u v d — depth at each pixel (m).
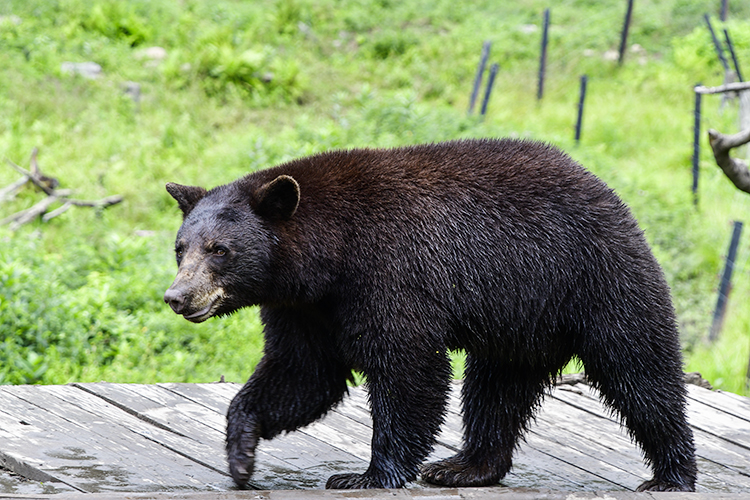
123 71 30.86
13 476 7.03
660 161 28.95
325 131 24.88
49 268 16.84
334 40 38.09
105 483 6.89
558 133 30.47
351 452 8.20
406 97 27.67
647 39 39.28
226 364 14.45
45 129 26.09
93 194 23.06
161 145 26.30
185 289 6.50
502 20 41.88
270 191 6.74
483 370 7.93
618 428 9.30
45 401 8.67
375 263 6.82
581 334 7.24
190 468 7.45
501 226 6.97
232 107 30.11
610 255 7.06
